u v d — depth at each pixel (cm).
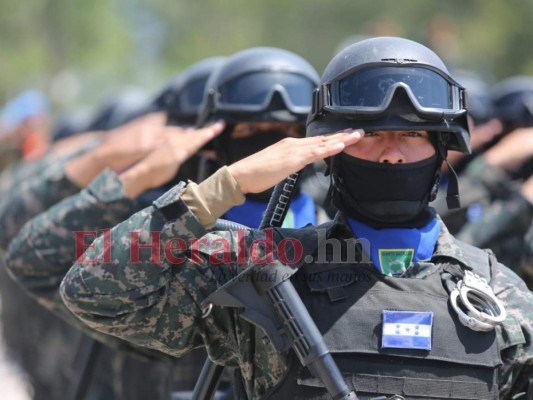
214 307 855
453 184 898
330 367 780
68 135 2702
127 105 2342
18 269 1196
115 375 1335
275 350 814
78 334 1331
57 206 1195
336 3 8881
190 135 1155
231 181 817
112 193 1175
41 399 1619
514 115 1736
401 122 835
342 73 850
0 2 7062
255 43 9250
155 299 839
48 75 7350
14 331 1653
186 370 1255
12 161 2509
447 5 8569
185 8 9369
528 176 1461
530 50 8612
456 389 805
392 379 804
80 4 7325
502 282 851
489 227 1286
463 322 816
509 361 827
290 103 1149
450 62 3098
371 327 815
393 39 865
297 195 1097
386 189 855
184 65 9288
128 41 8119
